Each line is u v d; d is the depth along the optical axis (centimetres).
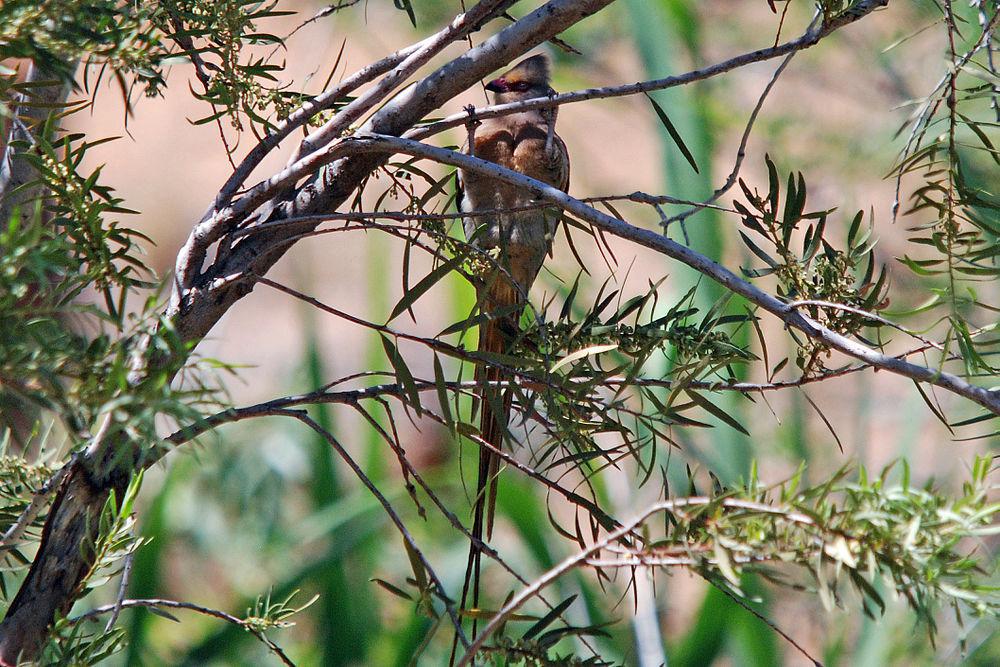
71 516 331
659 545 279
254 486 1130
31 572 327
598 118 1600
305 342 1106
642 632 808
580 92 359
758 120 1172
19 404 238
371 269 1098
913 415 1032
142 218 1864
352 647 998
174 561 1092
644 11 1059
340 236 1742
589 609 923
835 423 1202
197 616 1069
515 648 324
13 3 246
